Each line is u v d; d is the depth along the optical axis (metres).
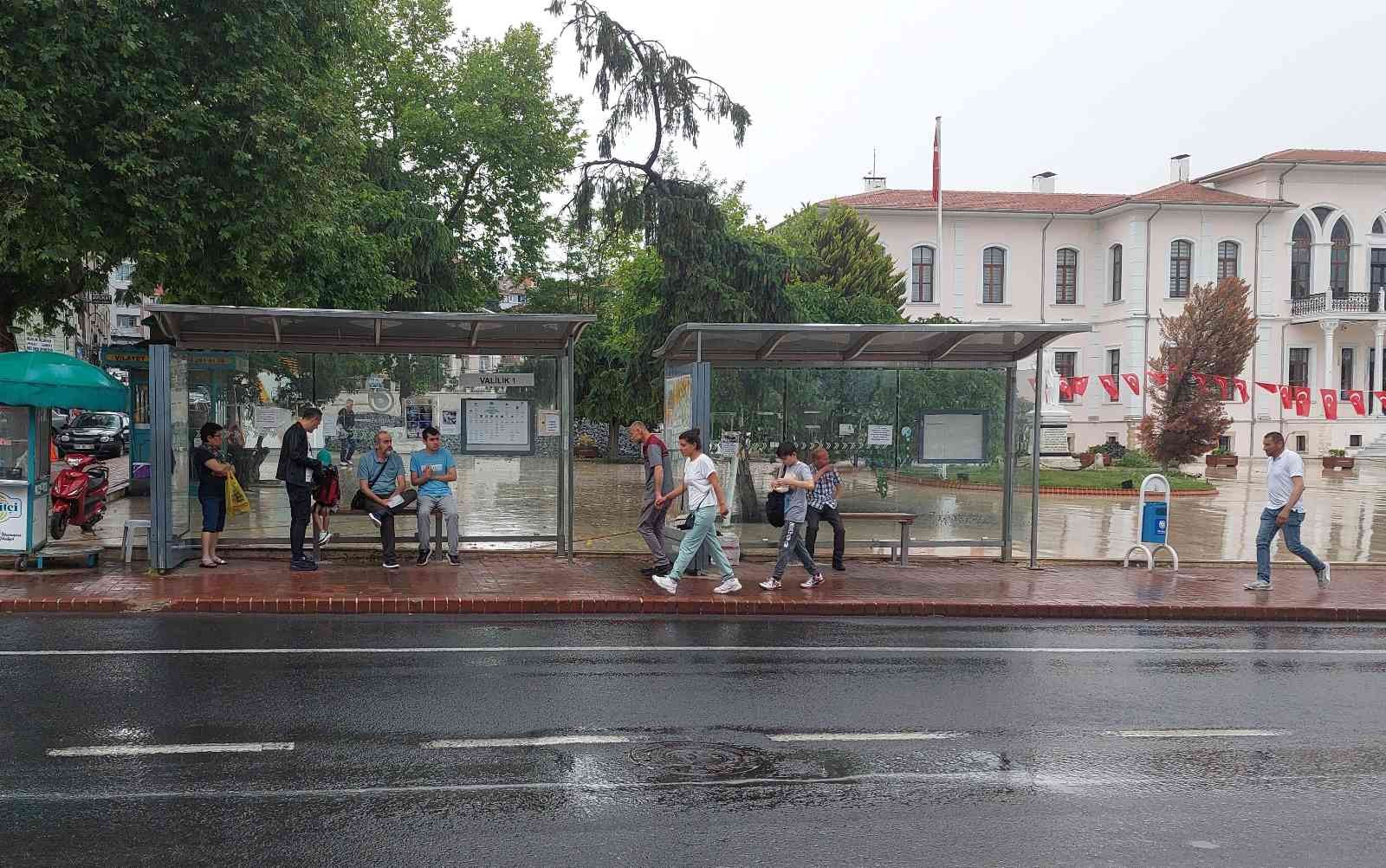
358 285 21.88
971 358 14.34
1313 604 11.85
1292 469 12.62
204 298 16.53
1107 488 27.08
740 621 10.55
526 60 33.38
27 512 11.80
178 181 13.84
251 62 14.62
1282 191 49.81
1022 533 14.70
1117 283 49.91
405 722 6.57
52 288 17.28
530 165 33.06
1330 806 5.45
